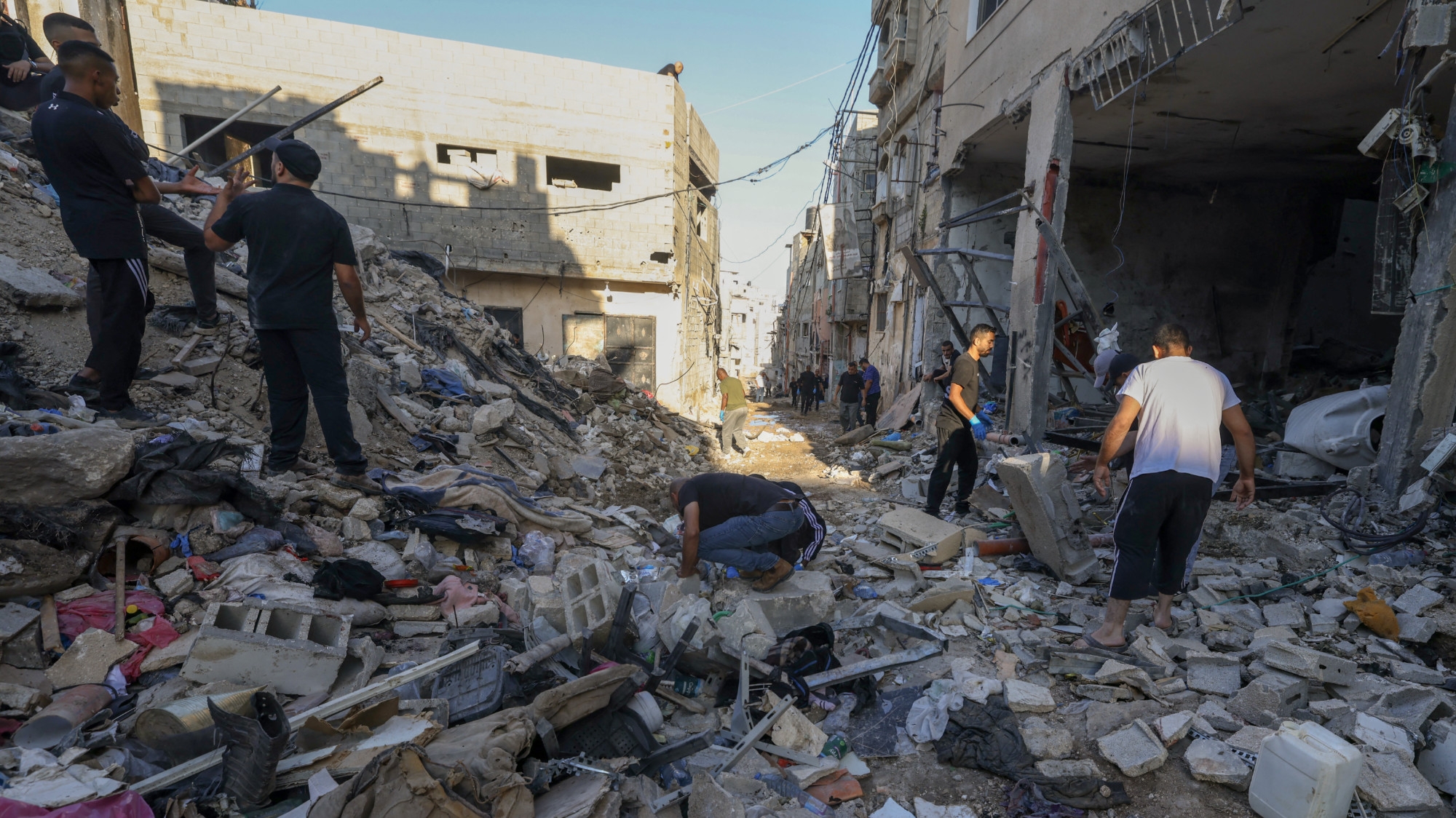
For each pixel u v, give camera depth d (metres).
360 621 2.87
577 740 2.31
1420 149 3.88
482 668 2.52
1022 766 2.49
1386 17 5.17
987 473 6.61
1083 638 3.28
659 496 6.88
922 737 2.73
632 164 15.69
